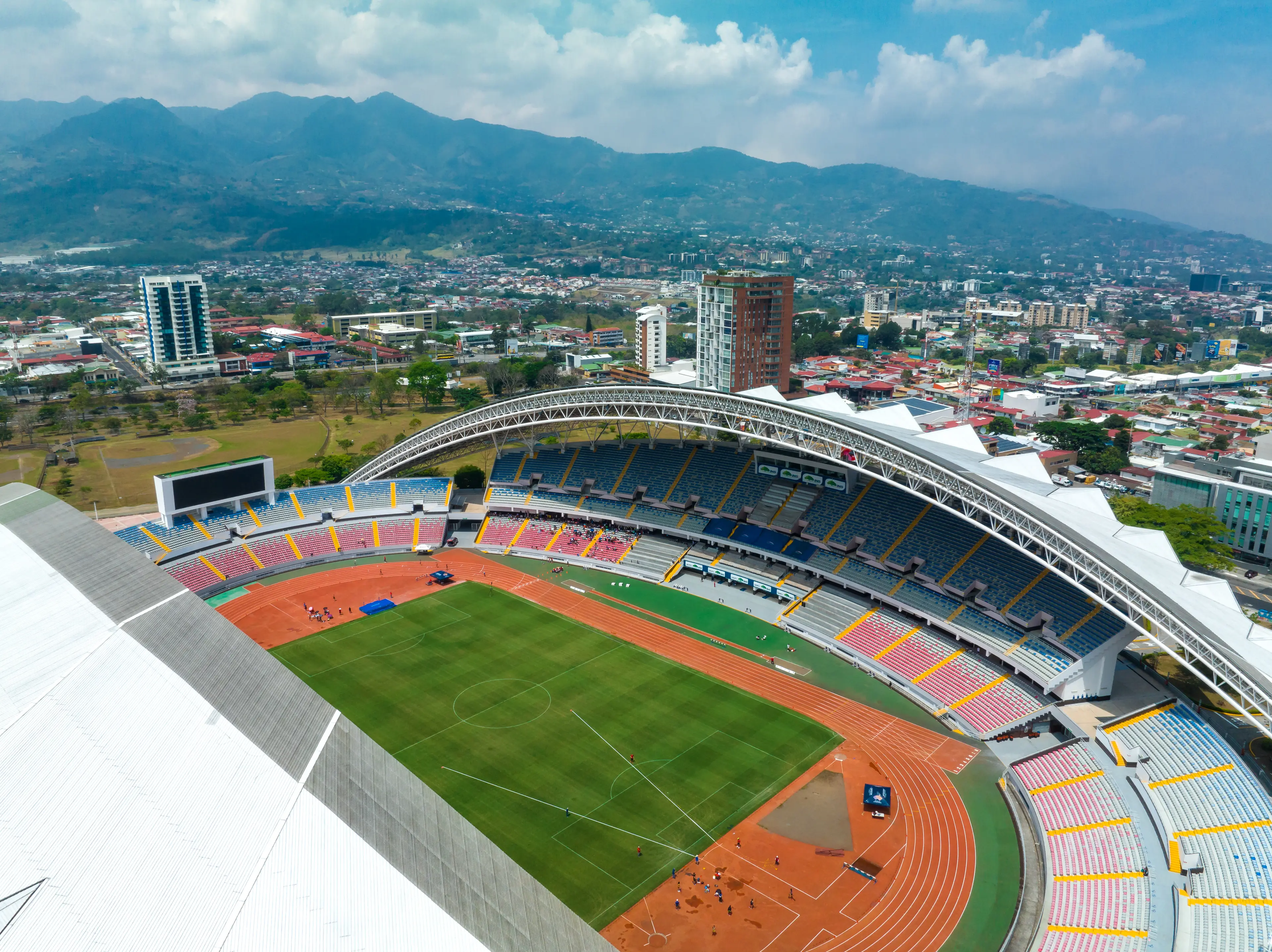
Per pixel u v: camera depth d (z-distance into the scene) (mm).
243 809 49906
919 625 110250
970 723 92938
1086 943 60406
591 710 97000
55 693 56719
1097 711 89938
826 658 109688
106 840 47406
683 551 138500
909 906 67500
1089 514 104312
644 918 66312
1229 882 62156
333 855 48000
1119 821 72625
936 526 119312
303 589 132625
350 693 100688
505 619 121312
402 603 126875
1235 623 85062
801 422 112875
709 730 92875
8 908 43281
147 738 53875
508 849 74125
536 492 158000
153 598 66000
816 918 66312
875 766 86375
